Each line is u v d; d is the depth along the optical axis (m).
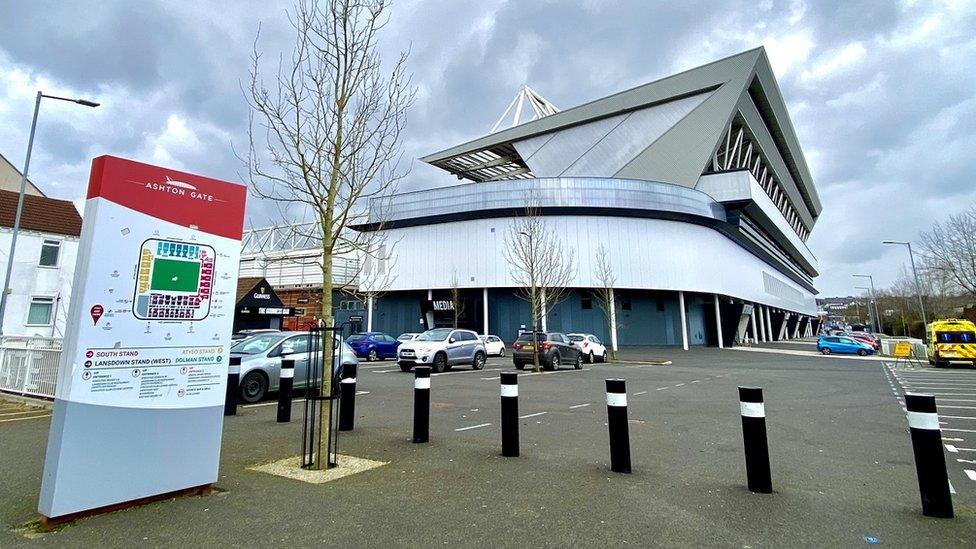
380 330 45.34
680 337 43.97
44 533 3.84
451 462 6.16
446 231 43.44
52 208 28.98
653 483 5.30
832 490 5.15
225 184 5.30
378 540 3.75
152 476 4.54
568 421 9.32
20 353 11.70
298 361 12.50
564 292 39.88
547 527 4.03
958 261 39.81
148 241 4.64
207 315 5.04
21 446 6.87
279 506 4.49
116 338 4.39
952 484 5.62
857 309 132.00
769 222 56.78
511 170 69.19
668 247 41.78
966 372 23.28
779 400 13.19
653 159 50.19
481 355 22.59
